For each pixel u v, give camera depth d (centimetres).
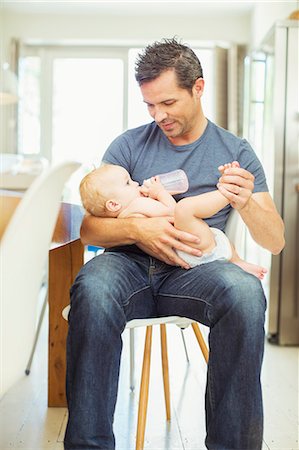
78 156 525
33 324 91
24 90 514
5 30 499
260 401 119
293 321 295
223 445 119
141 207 148
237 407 118
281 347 290
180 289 137
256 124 344
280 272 297
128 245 153
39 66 517
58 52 518
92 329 116
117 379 121
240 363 118
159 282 145
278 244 150
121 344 123
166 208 147
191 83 148
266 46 317
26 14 498
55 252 190
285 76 295
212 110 506
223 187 137
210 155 156
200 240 139
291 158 296
